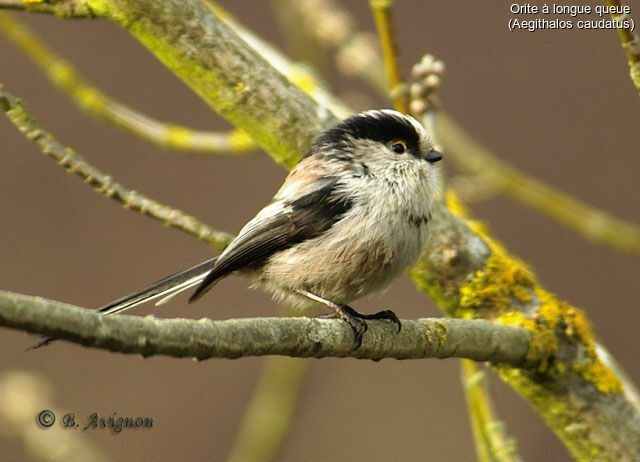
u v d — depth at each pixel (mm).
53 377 13219
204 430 13070
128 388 13359
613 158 14406
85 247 14195
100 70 15047
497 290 7609
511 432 12789
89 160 14578
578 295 13844
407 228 7562
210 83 7633
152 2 7379
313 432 13438
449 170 13922
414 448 13344
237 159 15023
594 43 15180
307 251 7590
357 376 13945
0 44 14945
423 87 8500
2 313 4316
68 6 7312
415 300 14117
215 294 14164
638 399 7543
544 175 14320
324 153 7762
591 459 7410
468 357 6980
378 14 8562
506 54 15227
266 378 10695
